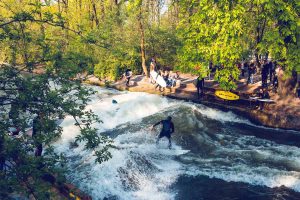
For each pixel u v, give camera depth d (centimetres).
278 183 1098
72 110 728
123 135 1498
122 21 2642
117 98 1992
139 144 1391
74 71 753
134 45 2616
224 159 1282
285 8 1428
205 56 1689
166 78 2236
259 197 1029
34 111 695
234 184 1104
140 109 1820
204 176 1155
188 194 1055
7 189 576
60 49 795
